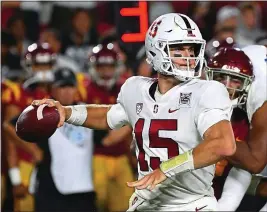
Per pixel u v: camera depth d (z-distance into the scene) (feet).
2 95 73.51
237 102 49.34
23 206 75.05
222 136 39.93
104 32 102.47
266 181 52.95
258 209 63.31
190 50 44.09
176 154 43.70
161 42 43.75
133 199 46.78
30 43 107.04
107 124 47.70
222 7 95.30
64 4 110.01
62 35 103.96
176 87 43.98
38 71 75.15
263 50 50.60
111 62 75.00
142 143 44.75
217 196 51.93
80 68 98.22
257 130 48.01
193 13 97.14
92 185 69.72
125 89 46.57
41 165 68.85
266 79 49.11
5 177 75.97
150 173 40.98
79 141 68.95
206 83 43.04
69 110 47.19
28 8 108.58
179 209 45.50
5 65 90.38
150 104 44.68
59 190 68.54
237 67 48.29
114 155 73.41
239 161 46.93
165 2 96.89
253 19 94.94
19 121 46.06
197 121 42.09
